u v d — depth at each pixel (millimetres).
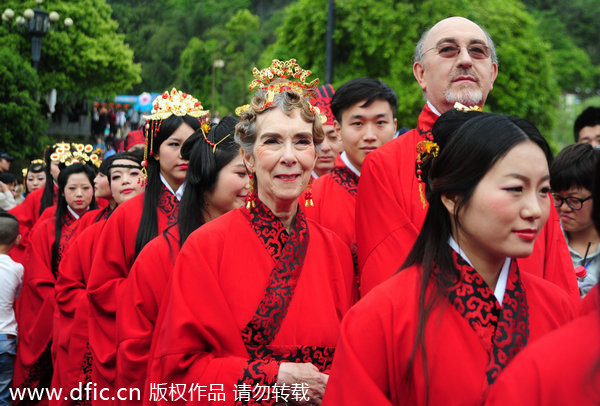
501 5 12773
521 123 1795
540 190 1764
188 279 2512
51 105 29078
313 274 2584
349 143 3789
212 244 2549
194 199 3252
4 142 18344
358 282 3184
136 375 3039
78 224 5520
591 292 1846
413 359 1797
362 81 3793
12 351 5480
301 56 13578
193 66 54812
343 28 12953
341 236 3639
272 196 2545
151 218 3717
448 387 1771
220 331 2451
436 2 12445
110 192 5227
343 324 1923
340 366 1880
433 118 2926
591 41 48719
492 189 1746
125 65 31922
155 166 3816
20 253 7262
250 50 52531
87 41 29906
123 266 3818
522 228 1736
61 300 4508
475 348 1794
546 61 12969
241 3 64562
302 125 2518
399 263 2721
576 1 49281
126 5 61250
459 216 1819
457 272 1853
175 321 2457
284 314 2490
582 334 1239
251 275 2521
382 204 2834
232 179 3229
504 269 1894
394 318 1857
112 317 3781
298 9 13484
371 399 1801
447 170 1835
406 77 12492
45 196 6988
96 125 31062
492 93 12414
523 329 1852
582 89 40875
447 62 2857
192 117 3758
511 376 1297
